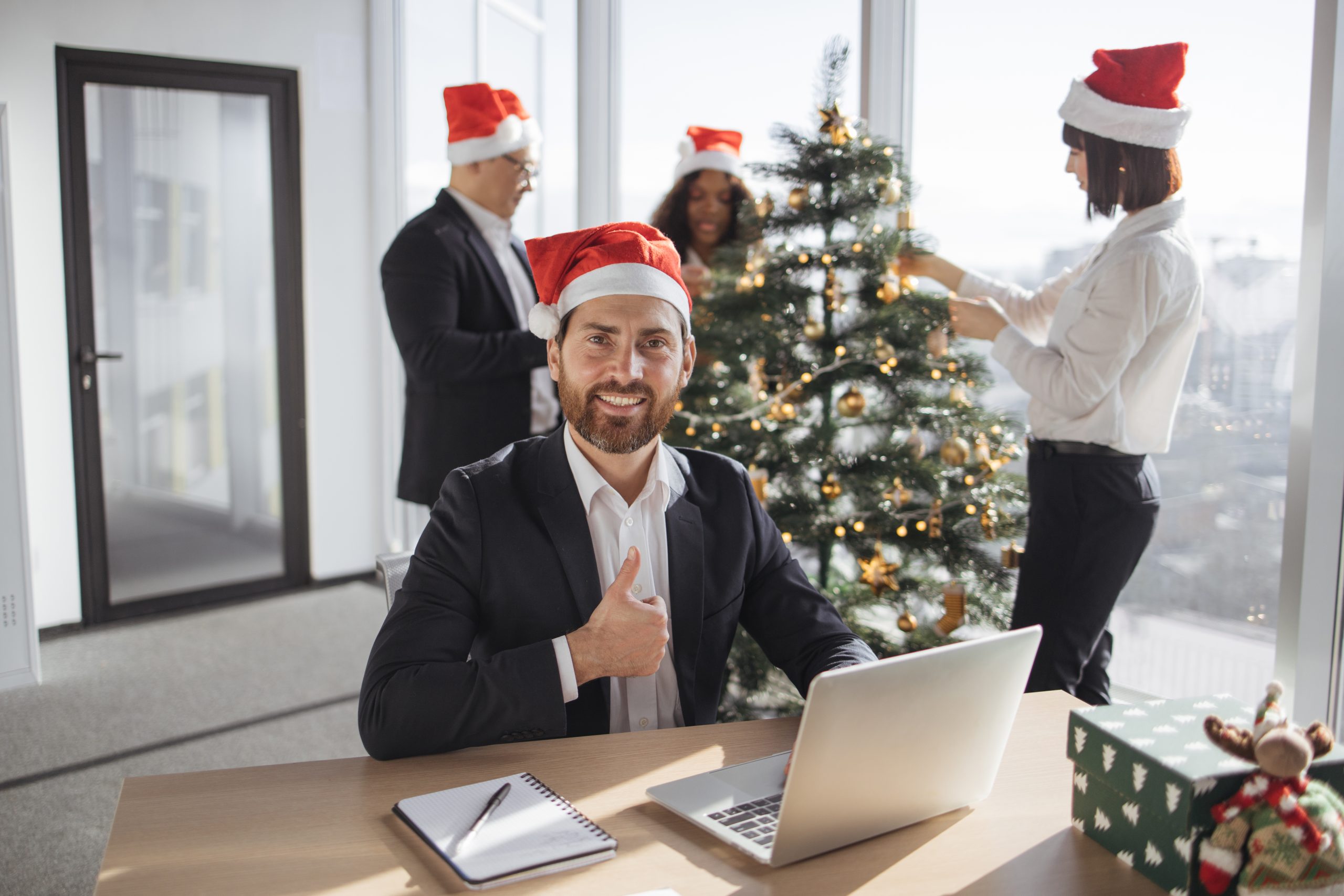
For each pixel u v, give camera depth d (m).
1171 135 1.87
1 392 3.33
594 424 1.33
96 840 2.37
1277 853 0.83
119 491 4.16
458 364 2.59
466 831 0.98
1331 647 2.02
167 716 3.14
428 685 1.17
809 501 2.17
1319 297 1.95
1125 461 1.97
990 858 0.97
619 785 1.11
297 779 1.11
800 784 0.92
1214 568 2.28
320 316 4.57
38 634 3.72
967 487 2.14
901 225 2.24
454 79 4.28
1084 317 1.93
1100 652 2.20
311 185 4.48
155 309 4.20
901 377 2.17
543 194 4.00
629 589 1.21
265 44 4.30
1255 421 2.17
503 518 1.35
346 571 4.75
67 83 3.92
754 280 2.18
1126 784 0.95
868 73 2.83
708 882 0.92
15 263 3.57
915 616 2.29
